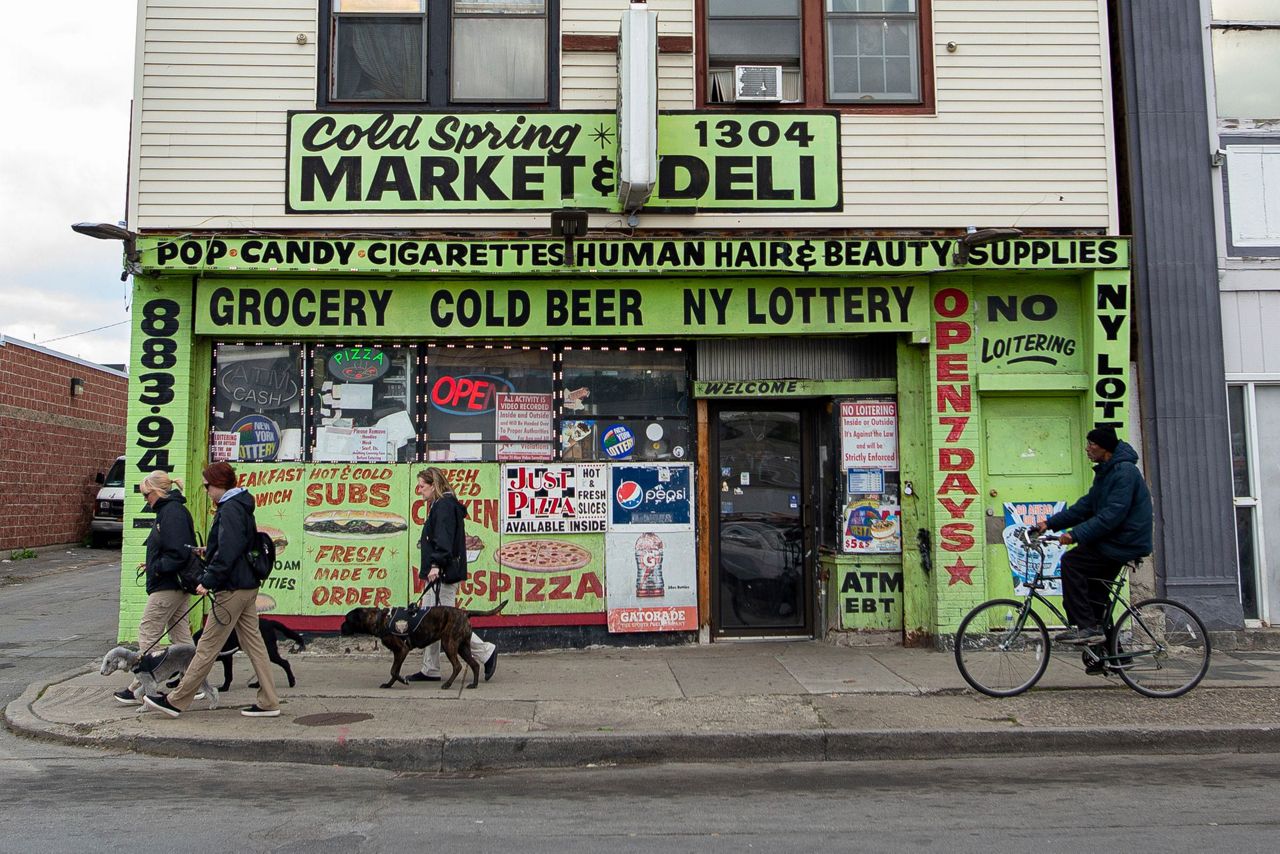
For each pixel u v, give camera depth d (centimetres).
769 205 1002
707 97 1020
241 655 965
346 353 1008
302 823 554
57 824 548
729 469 1051
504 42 1017
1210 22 1052
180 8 988
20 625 1189
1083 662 899
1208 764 688
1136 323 1020
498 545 994
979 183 1012
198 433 982
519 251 965
